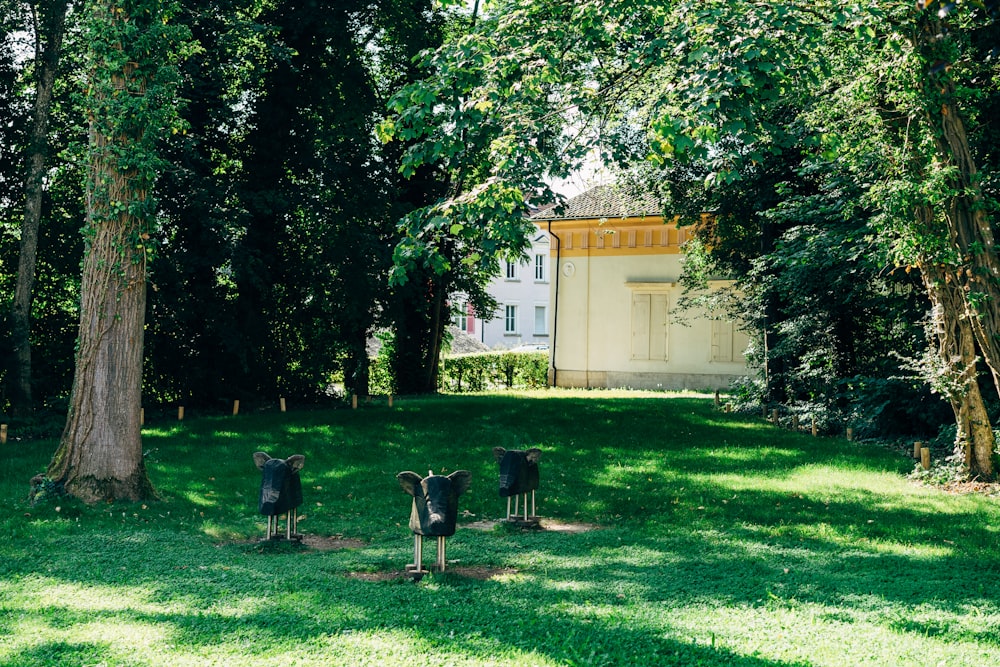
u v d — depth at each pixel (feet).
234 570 28.91
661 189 77.71
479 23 39.04
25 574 28.25
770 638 21.12
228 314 78.84
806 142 40.09
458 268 106.01
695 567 29.22
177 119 42.91
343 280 81.71
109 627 22.35
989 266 41.16
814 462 52.95
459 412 79.20
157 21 40.88
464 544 33.42
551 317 130.82
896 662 19.30
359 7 82.89
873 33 33.40
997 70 43.60
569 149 34.81
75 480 39.42
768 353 71.67
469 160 37.27
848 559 30.30
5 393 67.00
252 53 72.64
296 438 60.95
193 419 72.43
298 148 81.35
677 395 109.60
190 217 74.08
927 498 41.57
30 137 65.31
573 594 25.63
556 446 59.21
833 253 55.06
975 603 24.61
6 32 65.00
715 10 30.17
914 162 41.06
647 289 125.08
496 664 19.26
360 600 24.95
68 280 73.61
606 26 36.91
